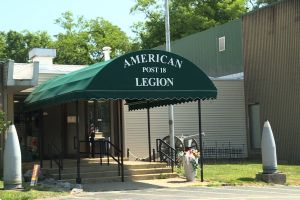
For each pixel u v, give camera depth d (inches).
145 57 634.8
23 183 652.7
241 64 1283.2
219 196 547.2
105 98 612.7
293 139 1010.7
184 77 653.3
